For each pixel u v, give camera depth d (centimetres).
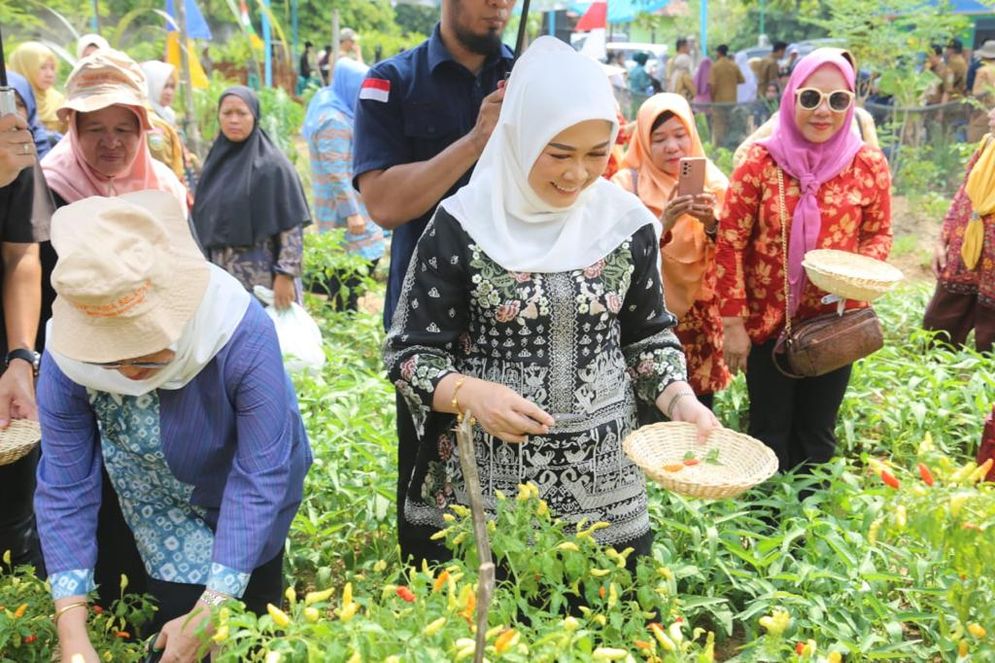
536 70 277
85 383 253
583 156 279
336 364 622
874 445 554
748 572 386
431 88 356
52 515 265
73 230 229
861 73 1555
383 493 431
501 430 277
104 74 402
